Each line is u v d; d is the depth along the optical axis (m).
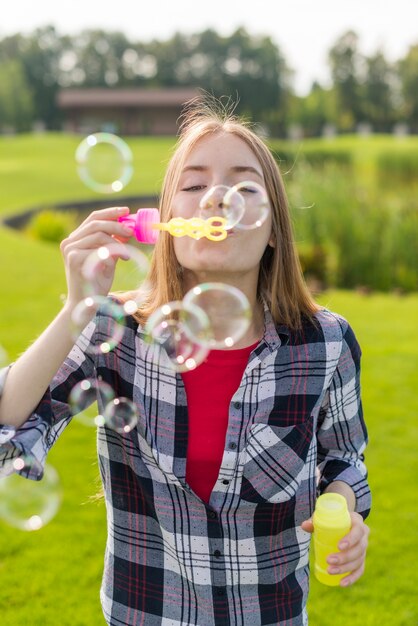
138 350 1.17
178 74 63.09
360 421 1.30
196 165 1.17
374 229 7.57
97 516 2.75
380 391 3.98
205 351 1.15
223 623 1.13
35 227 11.29
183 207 1.17
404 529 2.67
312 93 57.97
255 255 1.13
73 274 1.03
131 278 1.69
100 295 1.05
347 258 7.54
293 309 1.20
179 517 1.13
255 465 1.13
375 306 6.24
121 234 1.05
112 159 1.51
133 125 50.62
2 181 21.34
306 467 1.17
